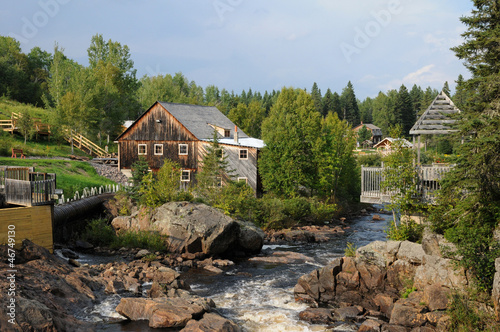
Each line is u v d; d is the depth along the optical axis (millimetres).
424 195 20312
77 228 29266
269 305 17922
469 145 15211
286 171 43156
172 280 20547
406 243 18062
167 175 31719
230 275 22688
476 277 14367
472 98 17188
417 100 136000
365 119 164000
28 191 19984
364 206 52531
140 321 15445
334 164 47969
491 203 16344
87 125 62344
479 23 17547
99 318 15633
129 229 28797
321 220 41031
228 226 26516
